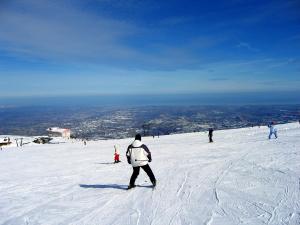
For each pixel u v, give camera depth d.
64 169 18.16
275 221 6.27
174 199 8.57
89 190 10.73
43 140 81.69
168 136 54.78
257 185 9.41
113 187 10.98
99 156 26.67
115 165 18.30
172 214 7.26
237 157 15.90
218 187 9.54
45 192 10.88
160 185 10.49
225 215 6.88
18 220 7.55
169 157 19.14
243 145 22.69
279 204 7.38
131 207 8.12
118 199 9.05
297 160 13.30
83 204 8.75
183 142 34.91
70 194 10.24
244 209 7.21
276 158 14.30
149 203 8.37
